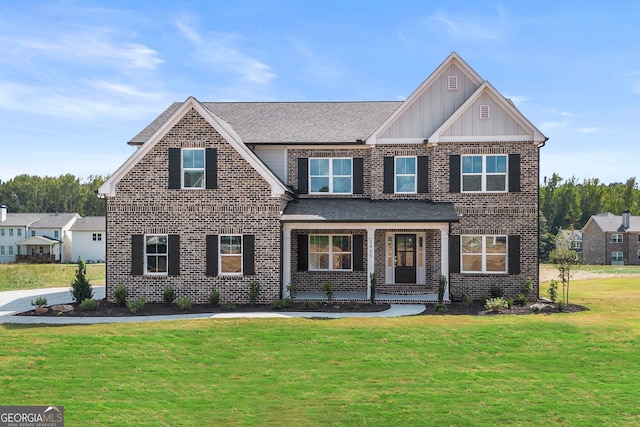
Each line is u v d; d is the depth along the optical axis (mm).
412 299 21172
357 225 21250
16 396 11055
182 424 9891
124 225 21266
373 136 23172
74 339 14914
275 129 24953
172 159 21234
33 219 77688
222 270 21266
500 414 10328
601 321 17219
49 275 38031
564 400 11016
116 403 10758
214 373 12641
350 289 23703
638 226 74562
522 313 18844
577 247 86500
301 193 24062
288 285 21062
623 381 12141
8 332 15820
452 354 14055
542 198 105875
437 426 9828
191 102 21219
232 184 21188
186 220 21234
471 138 22141
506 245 22031
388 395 11305
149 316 18500
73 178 130625
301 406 10766
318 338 15250
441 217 20922
